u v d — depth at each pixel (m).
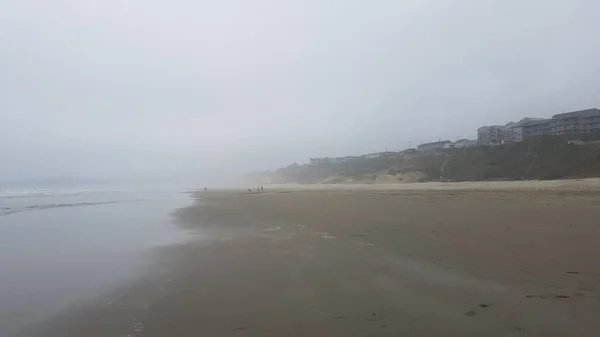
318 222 16.91
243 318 5.35
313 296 6.32
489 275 7.17
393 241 11.22
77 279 7.84
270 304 5.95
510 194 26.34
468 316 5.14
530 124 101.94
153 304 6.10
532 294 5.96
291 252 10.37
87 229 16.23
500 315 5.12
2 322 5.41
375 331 4.72
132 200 39.69
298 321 5.17
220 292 6.70
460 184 55.75
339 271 7.99
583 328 4.59
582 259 8.00
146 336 4.79
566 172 61.22
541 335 4.43
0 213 24.11
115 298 6.48
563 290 6.09
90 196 49.53
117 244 12.31
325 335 4.66
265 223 17.66
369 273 7.74
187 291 6.82
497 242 10.13
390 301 5.92
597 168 58.47
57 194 56.28
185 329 4.99
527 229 11.90
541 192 26.41
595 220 13.14
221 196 47.47
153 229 16.17
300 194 46.28
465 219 14.92
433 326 4.82
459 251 9.34
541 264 7.74
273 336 4.68
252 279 7.57
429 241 10.84
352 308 5.64
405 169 96.69
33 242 12.81
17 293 6.84
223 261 9.41
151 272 8.39
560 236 10.56
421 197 29.19
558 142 71.75
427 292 6.30
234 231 15.12
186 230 15.71
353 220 16.75
